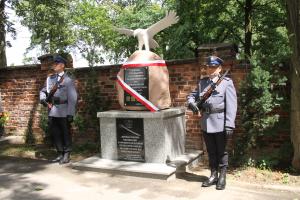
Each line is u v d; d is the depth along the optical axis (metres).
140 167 6.14
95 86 8.54
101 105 8.40
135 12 16.05
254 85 6.26
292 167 6.10
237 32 13.35
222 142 5.40
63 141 7.16
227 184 5.61
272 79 6.46
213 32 12.88
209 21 12.30
